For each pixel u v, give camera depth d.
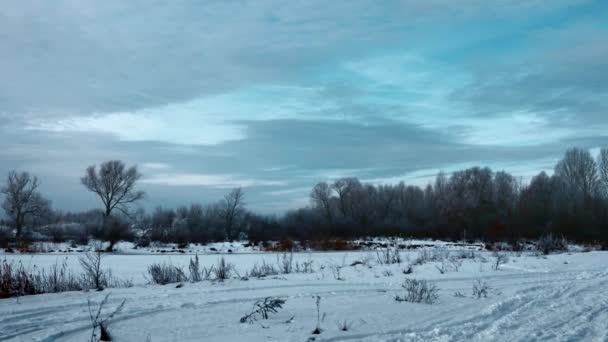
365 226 58.53
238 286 12.27
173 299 10.12
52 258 27.44
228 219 62.66
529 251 30.17
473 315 8.48
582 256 20.61
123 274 18.56
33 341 6.86
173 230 54.72
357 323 7.88
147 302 9.76
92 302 9.77
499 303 9.42
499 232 42.50
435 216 59.03
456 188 68.44
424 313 8.72
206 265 22.78
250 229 57.16
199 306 9.38
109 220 48.97
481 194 62.91
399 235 53.00
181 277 15.81
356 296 10.66
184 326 7.75
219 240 56.22
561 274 14.73
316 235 48.81
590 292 11.00
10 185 55.47
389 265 18.05
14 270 16.47
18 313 8.66
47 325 7.79
